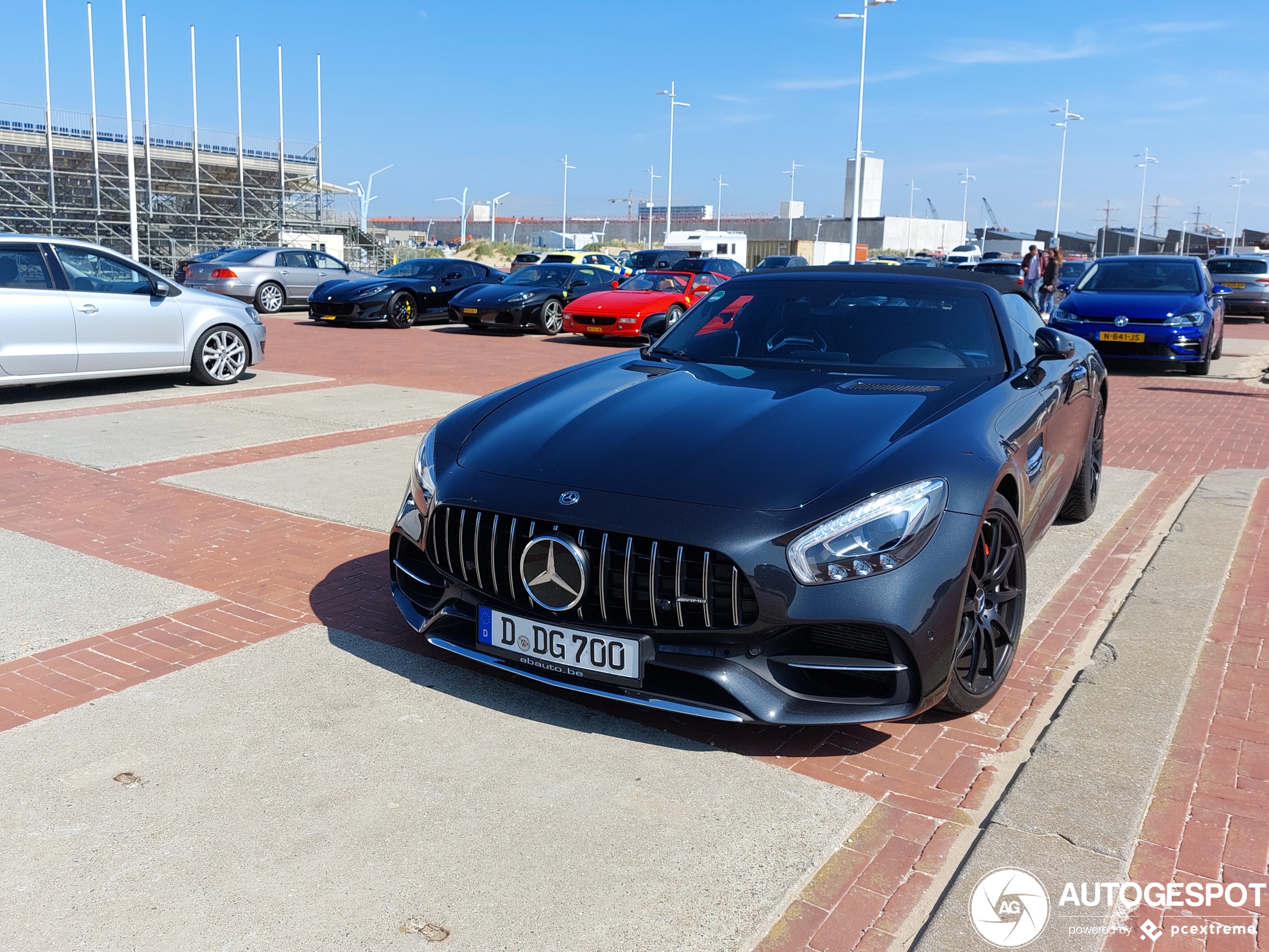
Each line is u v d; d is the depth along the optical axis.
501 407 3.44
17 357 8.09
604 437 3.03
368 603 3.82
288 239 40.50
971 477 2.80
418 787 2.54
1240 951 1.98
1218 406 9.28
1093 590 4.14
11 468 5.93
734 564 2.53
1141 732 2.83
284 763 2.64
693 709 2.63
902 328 3.83
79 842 2.29
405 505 3.24
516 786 2.55
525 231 115.25
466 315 16.03
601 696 2.78
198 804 2.45
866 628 2.61
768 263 28.89
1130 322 11.36
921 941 1.99
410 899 2.11
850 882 2.21
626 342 15.20
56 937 1.98
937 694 2.69
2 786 2.51
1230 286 20.86
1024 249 81.56
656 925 2.04
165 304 9.04
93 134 37.47
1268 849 2.31
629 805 2.47
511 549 2.78
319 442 6.87
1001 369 3.64
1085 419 4.64
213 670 3.21
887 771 2.68
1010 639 3.14
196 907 2.07
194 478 5.71
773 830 2.38
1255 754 2.75
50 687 3.07
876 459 2.78
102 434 7.00
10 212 36.34
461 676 3.19
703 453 2.86
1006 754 2.79
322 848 2.28
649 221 69.88
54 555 4.34
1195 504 5.29
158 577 4.08
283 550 4.46
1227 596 3.96
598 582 2.66
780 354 3.84
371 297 16.34
